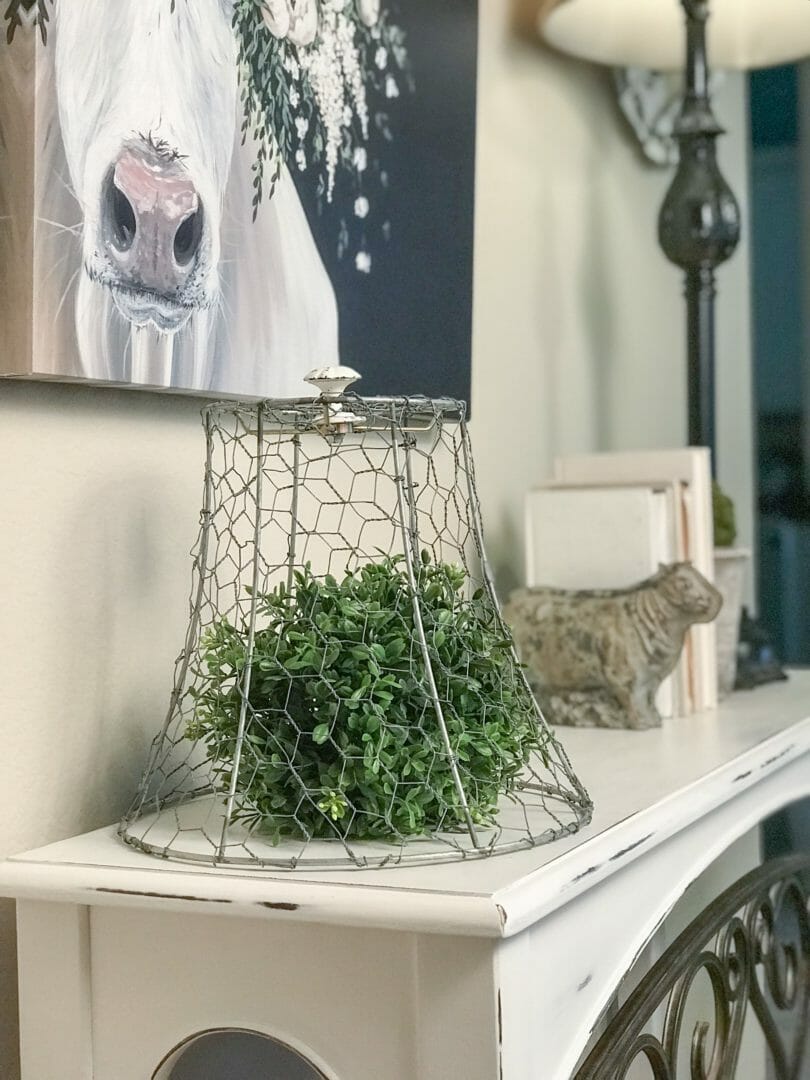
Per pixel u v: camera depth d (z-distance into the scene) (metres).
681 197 1.47
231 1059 0.72
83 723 0.77
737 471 2.05
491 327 1.32
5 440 0.71
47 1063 0.68
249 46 0.86
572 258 1.52
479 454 1.29
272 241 0.89
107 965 0.68
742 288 2.08
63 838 0.75
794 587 2.07
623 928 0.74
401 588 0.72
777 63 1.60
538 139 1.43
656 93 1.73
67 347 0.70
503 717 0.71
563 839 0.68
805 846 1.83
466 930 0.57
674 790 0.83
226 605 0.90
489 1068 0.58
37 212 0.68
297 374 0.92
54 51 0.69
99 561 0.78
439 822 0.67
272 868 0.63
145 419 0.82
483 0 1.31
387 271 1.04
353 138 0.99
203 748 0.88
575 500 1.19
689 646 1.21
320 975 0.63
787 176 2.08
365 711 0.65
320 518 1.00
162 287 0.78
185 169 0.79
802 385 2.08
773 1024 1.15
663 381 1.80
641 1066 0.92
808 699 1.29
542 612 1.13
